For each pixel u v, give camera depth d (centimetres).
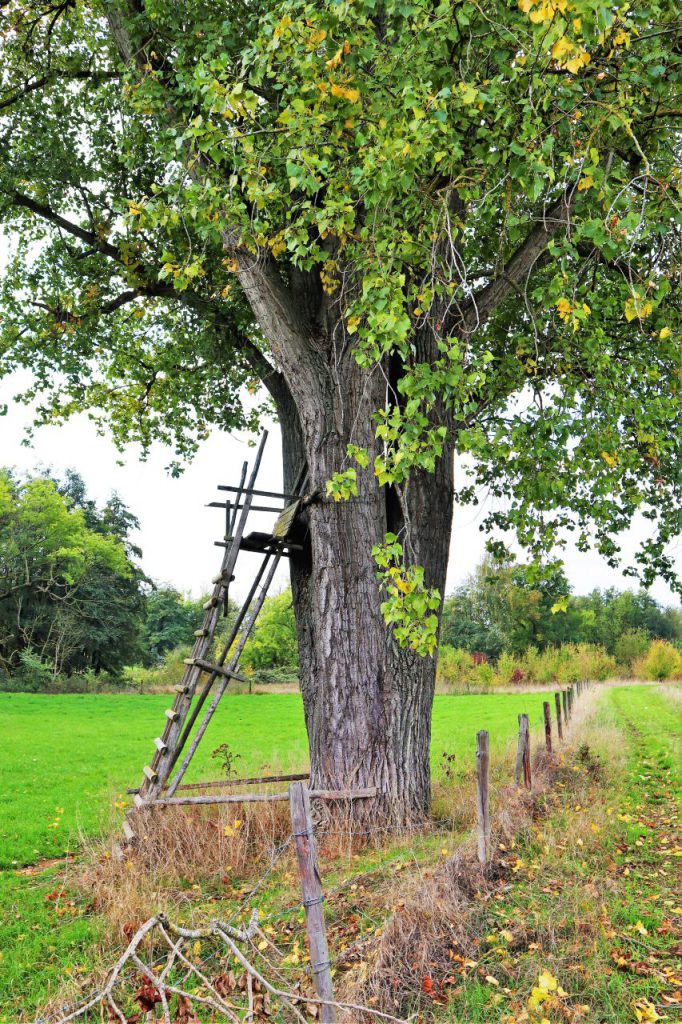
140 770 1778
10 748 2153
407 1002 463
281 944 571
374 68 742
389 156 672
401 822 935
